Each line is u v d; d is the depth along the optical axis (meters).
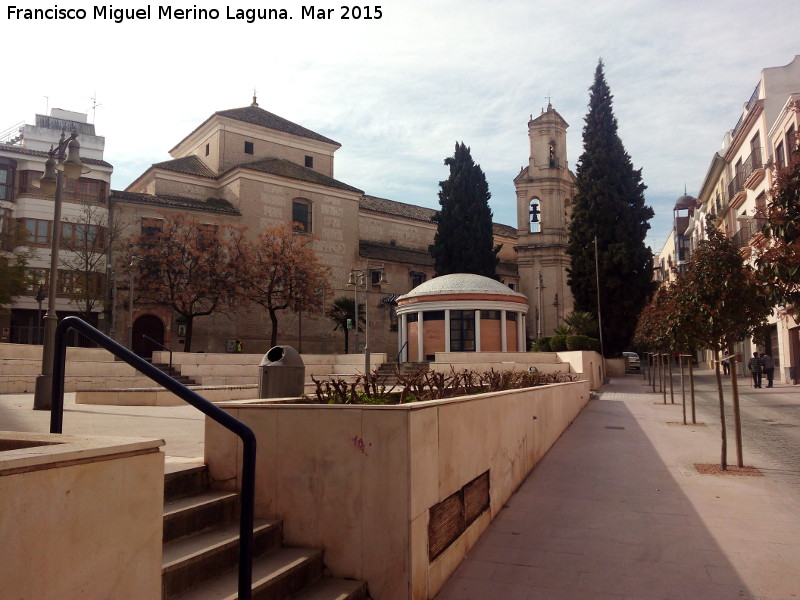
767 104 30.53
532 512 7.20
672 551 5.86
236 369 26.09
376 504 4.56
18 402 15.05
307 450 4.84
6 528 1.95
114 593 2.34
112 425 9.88
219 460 5.21
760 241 8.79
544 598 4.82
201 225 38.34
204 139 47.62
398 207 58.88
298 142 49.66
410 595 4.39
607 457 10.84
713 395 24.70
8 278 29.80
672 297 11.22
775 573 5.29
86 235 34.06
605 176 43.75
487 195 51.28
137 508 2.47
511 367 26.89
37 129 44.66
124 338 35.81
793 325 28.23
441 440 5.21
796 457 10.72
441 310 32.66
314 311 42.16
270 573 4.14
